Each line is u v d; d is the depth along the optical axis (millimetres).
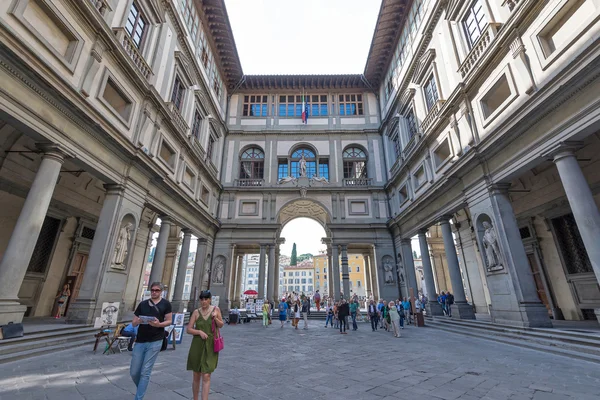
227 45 22781
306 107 25891
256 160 24906
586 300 11531
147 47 12977
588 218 7359
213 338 3641
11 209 10766
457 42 13656
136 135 11711
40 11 7758
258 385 4781
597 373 5395
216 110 22562
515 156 9633
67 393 4188
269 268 21500
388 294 20562
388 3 19938
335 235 22000
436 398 4172
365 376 5355
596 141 10406
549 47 8867
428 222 16172
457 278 13758
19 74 6840
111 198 10562
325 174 24703
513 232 10203
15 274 6867
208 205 20984
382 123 24391
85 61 9117
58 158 8062
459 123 13094
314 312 21703
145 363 3584
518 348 8141
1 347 5961
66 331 8008
